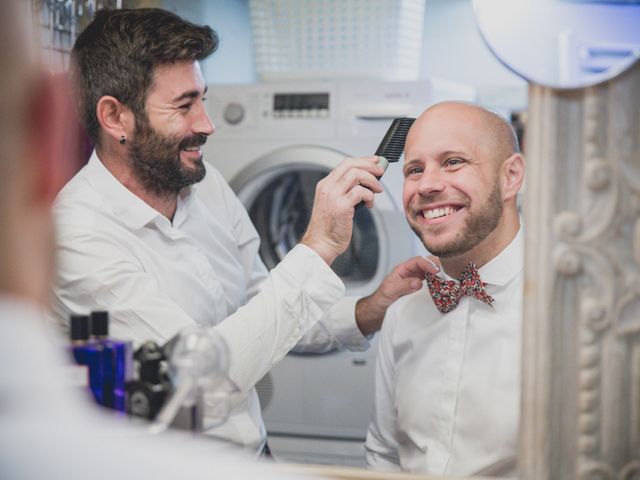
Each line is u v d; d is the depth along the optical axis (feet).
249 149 7.80
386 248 7.45
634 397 2.78
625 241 2.74
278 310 4.36
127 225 4.94
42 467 1.17
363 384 7.54
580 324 2.77
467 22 9.46
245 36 9.84
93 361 3.10
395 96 7.47
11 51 1.21
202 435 3.03
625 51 2.69
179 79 4.83
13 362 1.20
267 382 7.73
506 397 4.21
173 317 4.55
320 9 7.73
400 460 4.65
